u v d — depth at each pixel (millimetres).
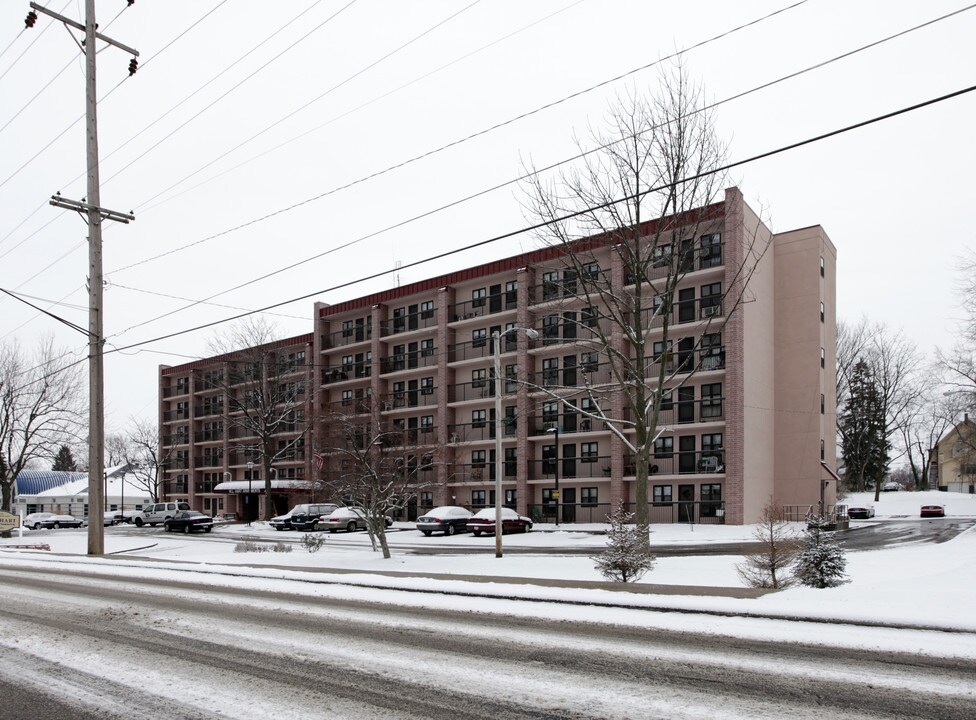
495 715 5410
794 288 43062
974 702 5523
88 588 13508
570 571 16812
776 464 42031
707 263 39250
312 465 47812
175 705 5801
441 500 49250
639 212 18312
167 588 13344
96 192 23406
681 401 37562
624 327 19375
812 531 12836
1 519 36594
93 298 23266
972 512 58062
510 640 8023
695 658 7004
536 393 42594
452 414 51094
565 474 44438
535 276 46094
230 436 69500
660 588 11461
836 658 6895
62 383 51906
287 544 32281
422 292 53781
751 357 39281
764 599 9961
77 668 7051
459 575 14312
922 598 9734
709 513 38750
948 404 60719
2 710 5762
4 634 8844
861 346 69500
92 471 22875
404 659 7188
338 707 5660
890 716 5227
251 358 55531
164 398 79188
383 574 14781
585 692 5949
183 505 61250
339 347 60062
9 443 50406
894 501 67062
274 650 7703
